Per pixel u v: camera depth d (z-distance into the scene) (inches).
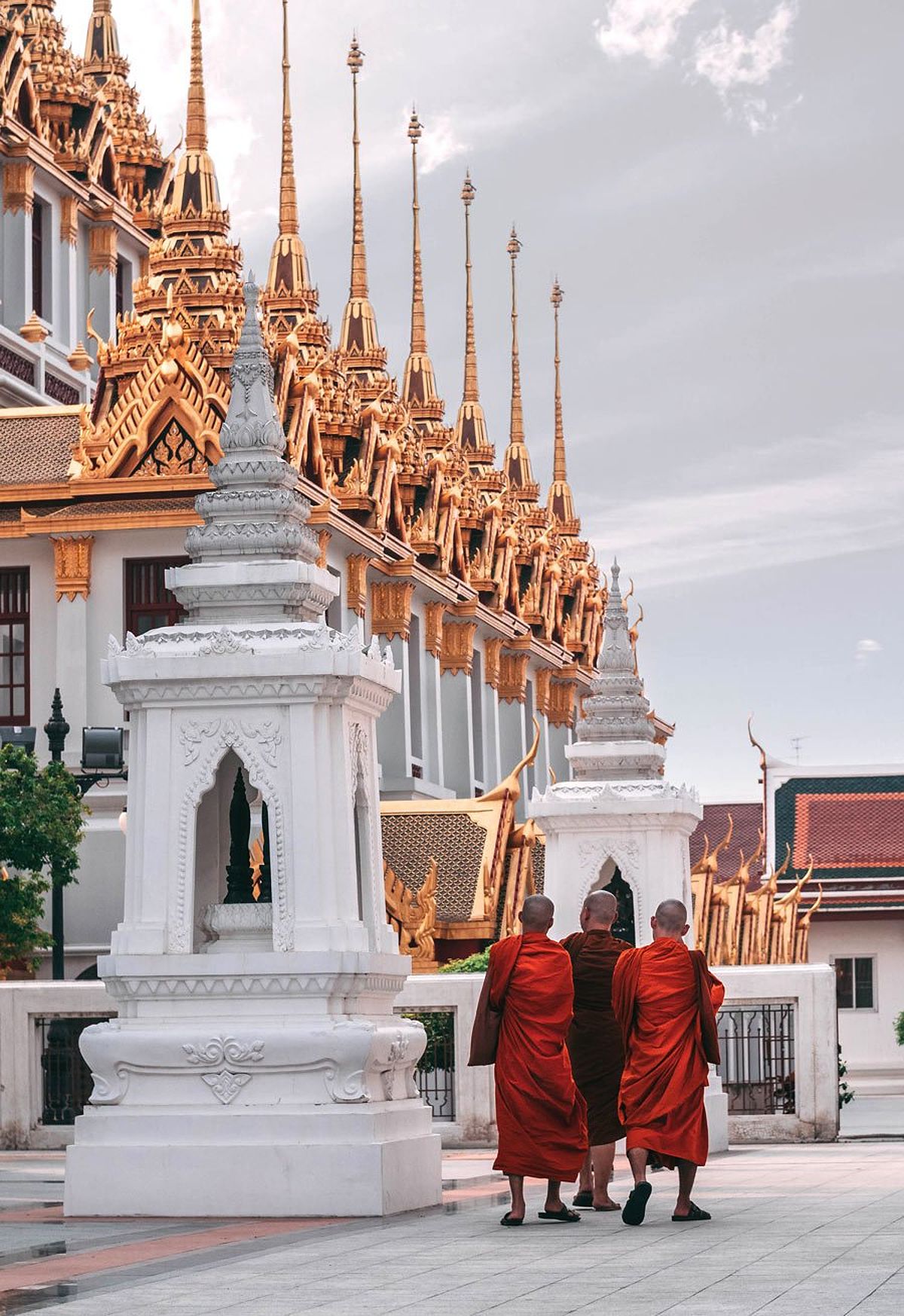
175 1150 681.6
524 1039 635.5
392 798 2044.8
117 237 2416.3
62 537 1672.0
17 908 1320.1
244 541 735.1
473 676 2460.6
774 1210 665.0
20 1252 580.1
